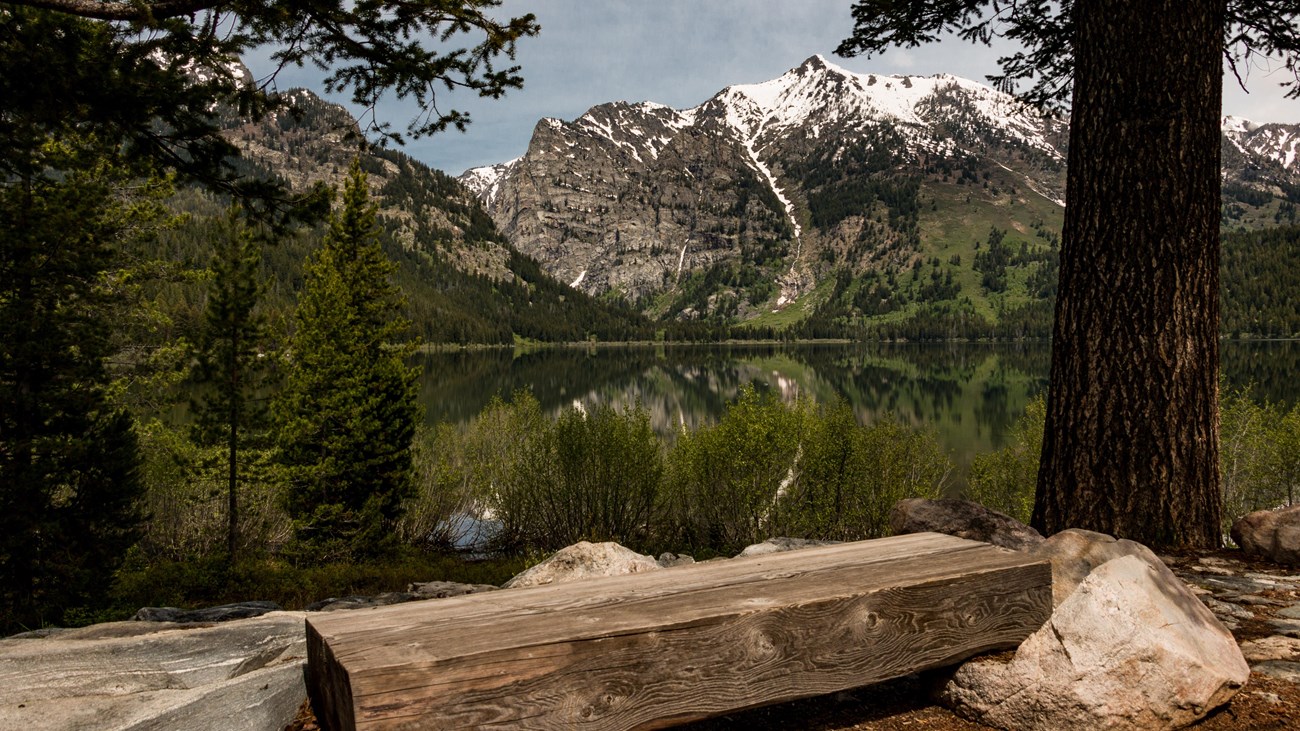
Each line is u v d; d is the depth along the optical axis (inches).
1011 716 86.0
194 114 188.4
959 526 157.5
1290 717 88.8
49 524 423.8
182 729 80.2
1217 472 185.8
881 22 251.3
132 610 456.1
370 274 708.0
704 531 684.1
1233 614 128.8
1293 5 211.3
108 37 166.1
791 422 618.2
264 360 668.7
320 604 206.1
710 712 68.0
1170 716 84.4
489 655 57.7
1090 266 188.4
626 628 63.9
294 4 158.4
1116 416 184.2
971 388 2819.9
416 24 171.9
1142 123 181.0
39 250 428.5
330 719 62.6
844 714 93.1
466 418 1755.7
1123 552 110.0
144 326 617.0
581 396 2652.6
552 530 703.7
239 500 746.8
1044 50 257.8
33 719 78.2
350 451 679.1
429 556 714.2
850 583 79.5
